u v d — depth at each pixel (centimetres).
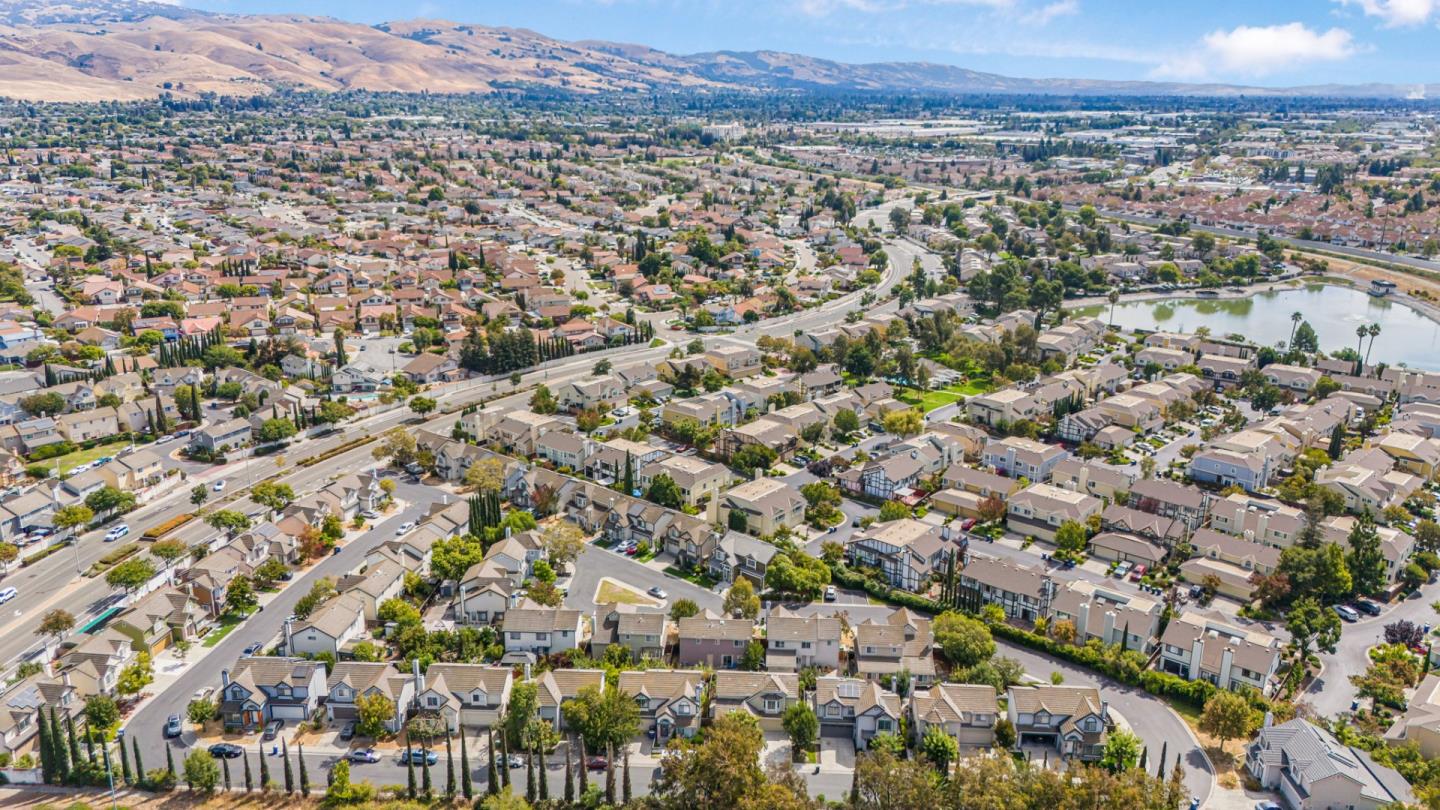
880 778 11406
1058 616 15550
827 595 16612
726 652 14650
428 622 15750
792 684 13575
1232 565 17475
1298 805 11812
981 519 19462
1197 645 14300
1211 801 12081
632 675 13600
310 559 17675
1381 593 17012
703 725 13362
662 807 11456
